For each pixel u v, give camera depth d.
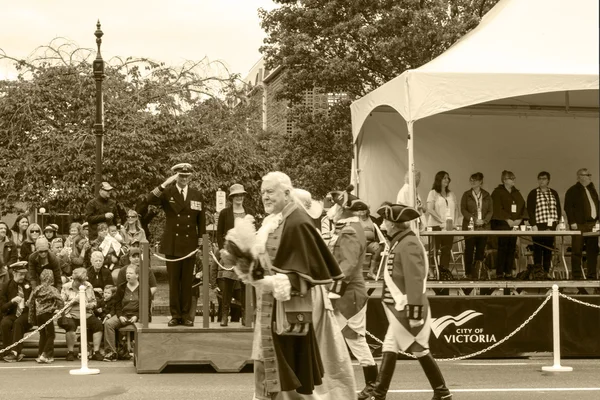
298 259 7.99
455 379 13.41
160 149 33.56
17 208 33.47
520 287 16.12
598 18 16.59
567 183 21.12
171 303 14.38
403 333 10.58
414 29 33.72
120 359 16.19
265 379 8.08
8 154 33.19
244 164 34.34
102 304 16.44
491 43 16.83
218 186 33.34
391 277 10.69
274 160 38.16
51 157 32.56
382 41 34.72
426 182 20.39
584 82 15.38
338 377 9.37
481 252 18.00
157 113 34.09
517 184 20.91
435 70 15.70
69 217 33.66
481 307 15.91
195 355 14.05
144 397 11.75
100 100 22.48
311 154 39.22
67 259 18.77
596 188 21.20
